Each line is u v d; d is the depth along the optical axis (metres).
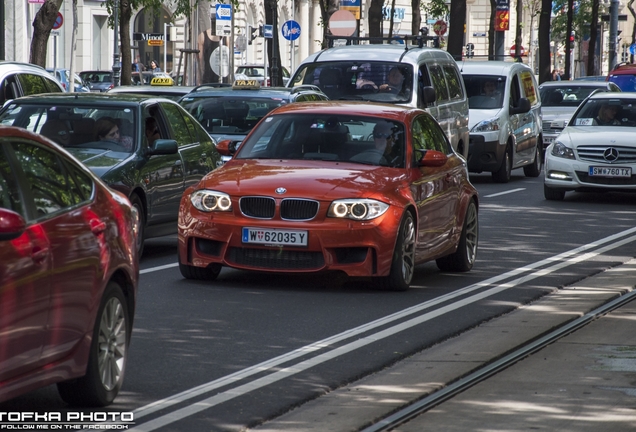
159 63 153.00
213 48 100.62
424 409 17.42
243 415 16.69
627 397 18.30
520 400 18.05
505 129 64.56
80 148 32.72
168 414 16.70
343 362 20.39
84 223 16.55
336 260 27.30
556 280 30.62
